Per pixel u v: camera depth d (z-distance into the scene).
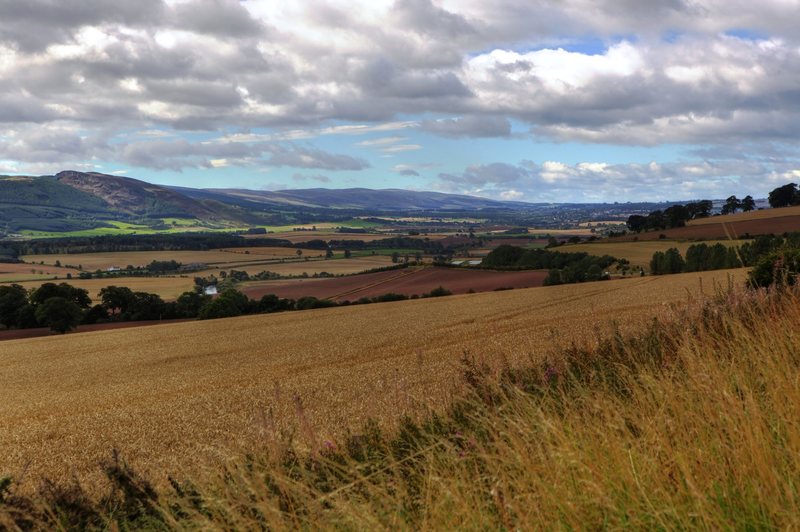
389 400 7.54
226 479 4.96
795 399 3.18
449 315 61.19
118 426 28.56
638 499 2.78
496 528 3.11
